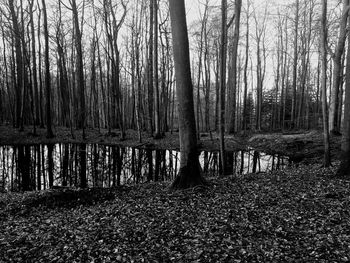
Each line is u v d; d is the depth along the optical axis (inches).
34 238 257.1
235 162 740.7
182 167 375.2
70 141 1053.2
